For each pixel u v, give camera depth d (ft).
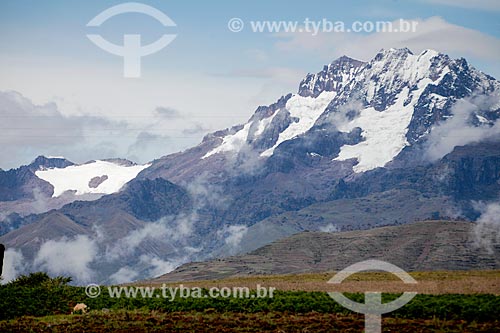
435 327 188.34
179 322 201.16
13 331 190.19
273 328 191.01
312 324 194.59
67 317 215.10
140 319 205.67
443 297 236.63
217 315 215.10
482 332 181.78
